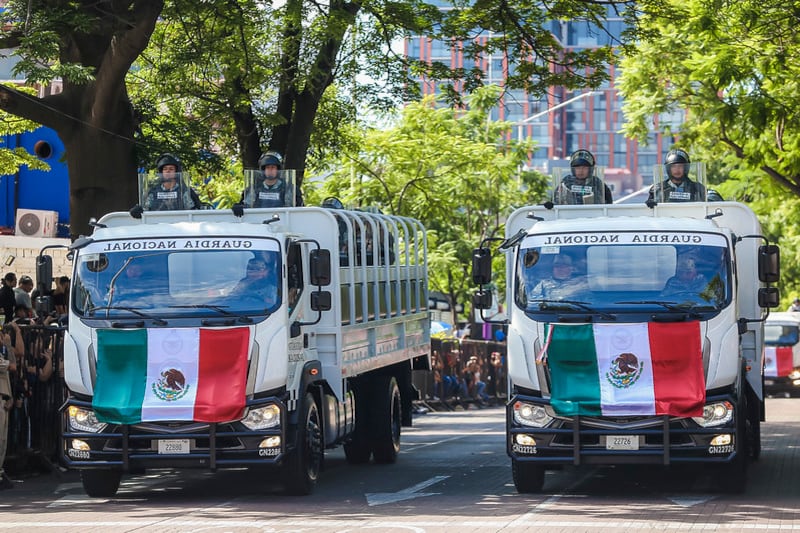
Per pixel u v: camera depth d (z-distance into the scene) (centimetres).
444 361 4662
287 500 1619
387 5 2970
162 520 1425
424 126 5172
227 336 1565
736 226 1747
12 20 2288
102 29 2319
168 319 1575
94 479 1697
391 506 1541
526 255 1609
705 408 1538
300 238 1711
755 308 1742
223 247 1611
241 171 3806
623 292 1569
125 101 2523
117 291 1599
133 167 2538
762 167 3803
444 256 5841
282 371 1577
